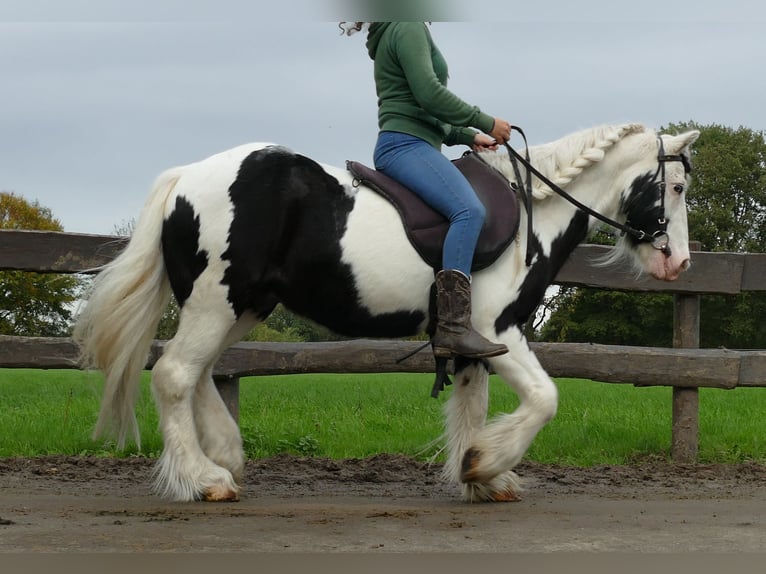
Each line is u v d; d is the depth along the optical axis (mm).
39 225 40000
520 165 5496
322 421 9227
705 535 4434
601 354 7332
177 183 5129
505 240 5211
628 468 6922
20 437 7461
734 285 7508
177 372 5043
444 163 5219
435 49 5488
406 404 11992
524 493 5891
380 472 6680
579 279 7477
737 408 11367
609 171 5633
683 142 5582
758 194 45656
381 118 5426
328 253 5055
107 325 5082
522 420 5109
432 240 5152
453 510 5129
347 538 4227
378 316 5195
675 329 7699
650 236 5613
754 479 6543
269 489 5930
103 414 5113
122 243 6984
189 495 5125
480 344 5051
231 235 4980
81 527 4355
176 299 5164
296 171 5102
